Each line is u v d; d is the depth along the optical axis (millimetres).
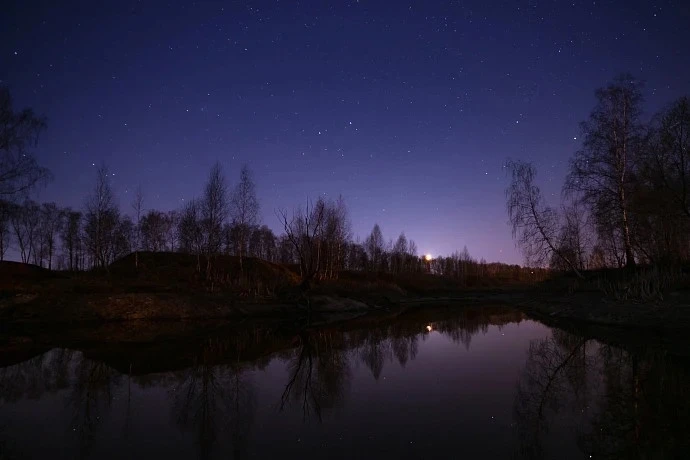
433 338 22141
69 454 7234
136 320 28625
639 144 29547
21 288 29969
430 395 10977
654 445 7223
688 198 25906
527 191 37031
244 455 7156
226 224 54656
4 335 21969
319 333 24953
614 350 16219
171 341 21047
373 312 41719
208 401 10555
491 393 11070
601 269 36750
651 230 29422
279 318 34531
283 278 51125
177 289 36062
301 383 12492
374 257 83938
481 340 20812
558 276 43031
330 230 60688
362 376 13367
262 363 15633
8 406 10102
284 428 8531
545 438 7723
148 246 60562
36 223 60250
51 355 16891
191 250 55906
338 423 8797
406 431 8281
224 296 37000
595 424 8383
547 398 10375
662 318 19984
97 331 23734
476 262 117500
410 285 77938
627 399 9961
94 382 12531
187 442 7777
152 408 9938
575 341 18859
